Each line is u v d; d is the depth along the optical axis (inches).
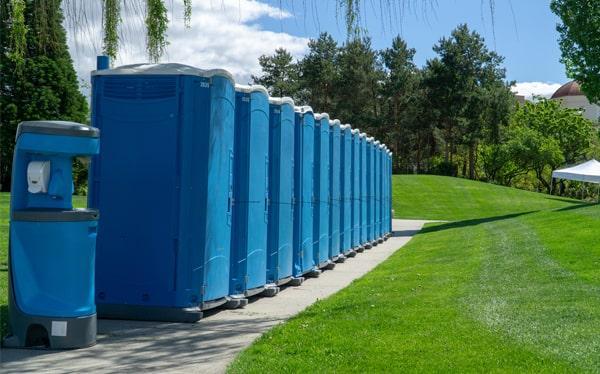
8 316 297.7
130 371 235.1
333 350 252.1
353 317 317.1
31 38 231.0
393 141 2618.1
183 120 339.6
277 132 449.4
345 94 2283.5
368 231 821.2
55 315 262.8
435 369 220.8
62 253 263.0
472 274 452.4
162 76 341.7
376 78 2352.4
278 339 276.2
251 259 402.3
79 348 267.1
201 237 342.3
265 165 422.6
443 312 316.5
